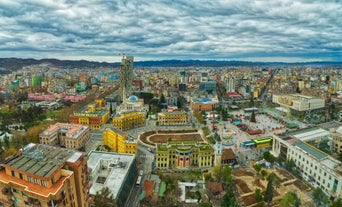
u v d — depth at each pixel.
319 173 143.38
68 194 75.19
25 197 72.62
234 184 145.75
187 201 131.88
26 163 78.12
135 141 188.88
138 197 137.38
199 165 175.75
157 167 173.12
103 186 125.31
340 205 111.25
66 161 78.56
